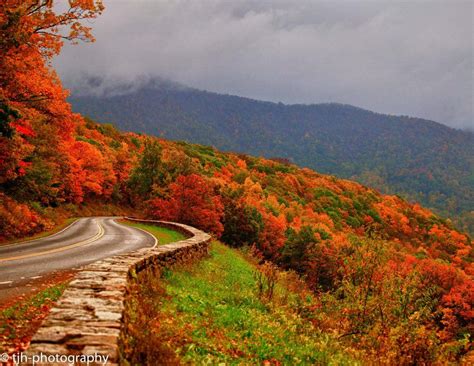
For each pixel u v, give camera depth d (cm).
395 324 1111
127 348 505
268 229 6769
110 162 7806
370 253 1266
